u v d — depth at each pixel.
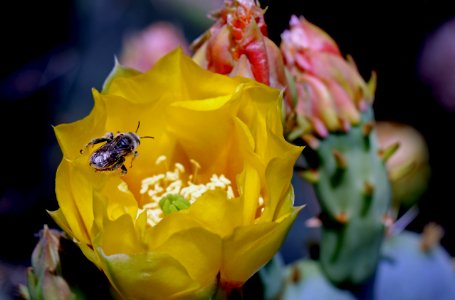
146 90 0.33
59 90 0.59
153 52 0.51
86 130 0.32
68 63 0.59
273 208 0.31
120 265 0.30
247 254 0.31
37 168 0.58
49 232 0.33
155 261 0.30
